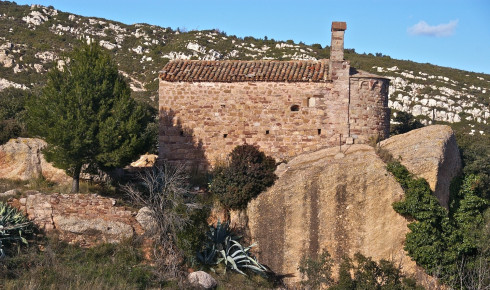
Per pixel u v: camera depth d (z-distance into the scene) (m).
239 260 22.61
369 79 26.31
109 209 22.14
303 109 26.28
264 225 24.02
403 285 20.50
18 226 20.08
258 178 24.45
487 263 22.00
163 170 26.23
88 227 21.66
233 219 24.44
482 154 28.80
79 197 22.09
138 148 23.55
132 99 24.55
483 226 23.89
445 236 22.39
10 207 21.23
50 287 17.84
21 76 63.88
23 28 84.31
